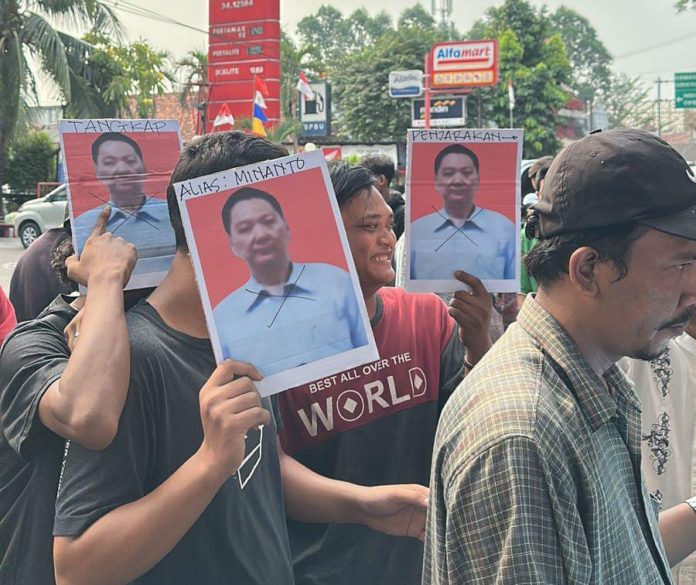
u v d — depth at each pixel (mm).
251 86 25516
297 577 2113
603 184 1201
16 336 1697
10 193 25438
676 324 1250
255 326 1373
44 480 1633
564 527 1130
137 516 1345
